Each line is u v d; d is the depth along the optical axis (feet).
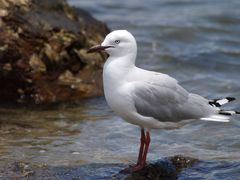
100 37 57.00
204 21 77.36
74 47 53.78
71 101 51.70
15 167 36.99
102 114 48.91
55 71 52.65
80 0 87.30
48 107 50.37
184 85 56.24
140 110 34.88
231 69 60.90
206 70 60.64
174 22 76.79
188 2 87.25
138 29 74.59
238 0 87.40
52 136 43.50
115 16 80.89
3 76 50.26
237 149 41.22
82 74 54.08
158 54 64.59
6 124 45.96
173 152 40.55
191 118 36.04
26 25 51.29
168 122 35.91
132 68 35.32
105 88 35.32
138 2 87.66
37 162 38.04
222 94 53.67
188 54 64.54
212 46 68.28
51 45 52.24
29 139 42.70
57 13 54.85
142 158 36.81
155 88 35.06
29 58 51.08
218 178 35.35
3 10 50.85
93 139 43.01
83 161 38.40
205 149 41.27
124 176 35.53
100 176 35.55
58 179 35.12
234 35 72.90
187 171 36.55
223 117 36.17
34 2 53.52
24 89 51.47
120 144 42.06
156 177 35.63
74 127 45.68
